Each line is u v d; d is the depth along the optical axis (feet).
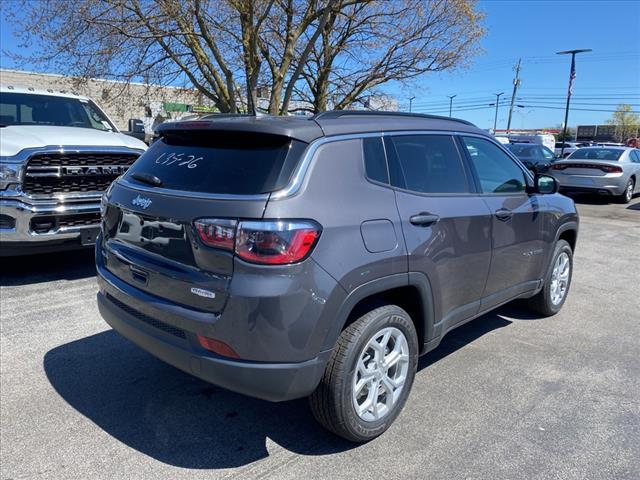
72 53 40.22
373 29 49.73
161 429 10.12
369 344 9.34
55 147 17.94
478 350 14.21
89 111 24.95
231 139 9.56
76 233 18.65
